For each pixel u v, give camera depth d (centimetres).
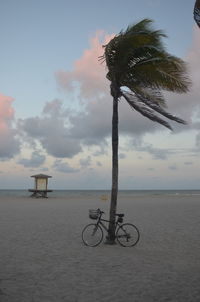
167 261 927
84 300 603
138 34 1123
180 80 1191
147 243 1209
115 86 1202
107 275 776
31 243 1206
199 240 1276
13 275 772
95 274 785
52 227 1664
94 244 1158
